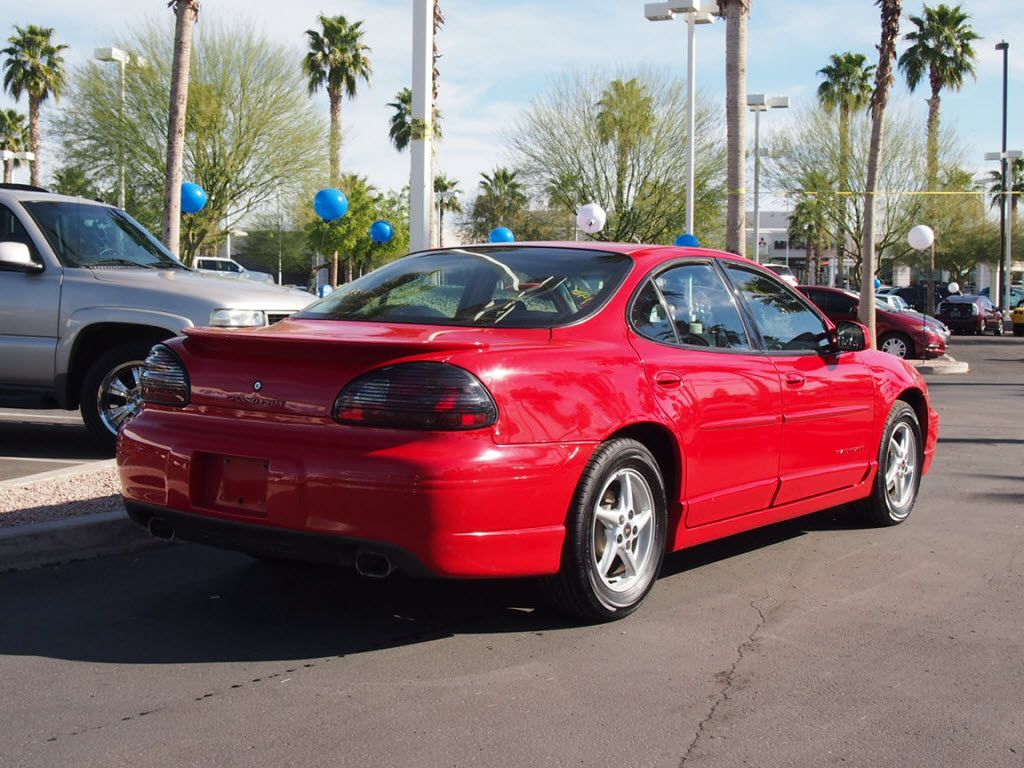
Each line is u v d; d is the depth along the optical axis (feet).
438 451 11.23
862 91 149.38
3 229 24.18
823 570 16.38
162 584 14.98
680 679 11.57
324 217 43.04
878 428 18.49
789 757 9.65
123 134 94.12
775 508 16.10
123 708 10.57
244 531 12.05
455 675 11.59
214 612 13.74
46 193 25.70
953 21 136.36
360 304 14.35
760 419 15.24
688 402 13.93
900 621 13.83
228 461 12.32
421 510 11.12
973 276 248.11
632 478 13.34
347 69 139.54
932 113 138.00
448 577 11.47
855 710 10.78
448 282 14.46
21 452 25.09
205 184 98.48
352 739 9.89
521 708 10.69
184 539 12.92
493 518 11.51
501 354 11.95
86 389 23.35
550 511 12.09
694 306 15.12
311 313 14.56
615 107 105.60
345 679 11.43
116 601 14.15
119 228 26.21
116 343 24.21
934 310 142.31
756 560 16.96
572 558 12.51
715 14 59.11
